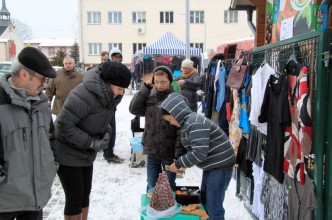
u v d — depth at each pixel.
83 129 2.68
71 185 2.76
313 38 2.46
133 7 28.12
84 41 28.33
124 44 28.45
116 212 3.79
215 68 5.07
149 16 28.22
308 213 2.50
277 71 3.01
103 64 2.67
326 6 2.78
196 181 4.83
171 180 3.42
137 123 5.46
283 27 3.53
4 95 2.01
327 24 2.80
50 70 2.10
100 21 28.22
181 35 28.42
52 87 5.14
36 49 2.08
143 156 5.53
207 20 28.34
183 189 3.32
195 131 2.68
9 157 2.01
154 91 3.54
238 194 4.23
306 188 2.52
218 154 2.79
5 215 2.06
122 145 7.02
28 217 2.25
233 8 5.26
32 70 2.03
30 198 2.09
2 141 1.98
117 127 9.24
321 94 2.35
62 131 2.60
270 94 2.86
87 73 2.68
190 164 2.68
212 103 5.08
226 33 28.45
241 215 3.72
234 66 3.85
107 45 28.41
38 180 2.14
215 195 2.84
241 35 28.42
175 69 12.05
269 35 3.96
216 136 2.79
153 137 3.50
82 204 2.97
